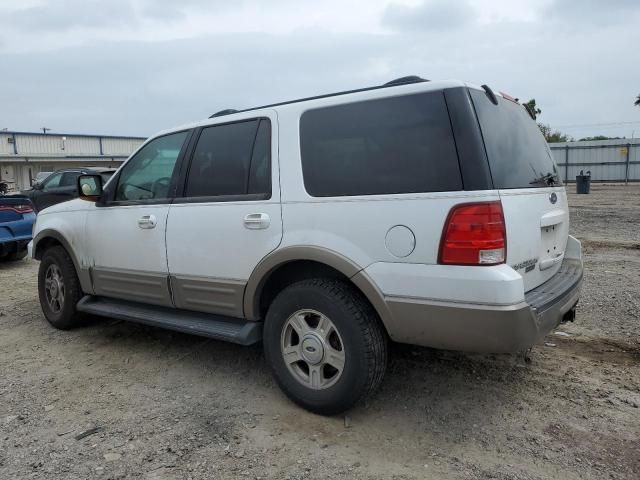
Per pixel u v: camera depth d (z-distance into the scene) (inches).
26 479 107.3
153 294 165.0
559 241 145.9
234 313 144.4
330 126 129.3
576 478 104.0
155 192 166.4
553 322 120.0
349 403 124.6
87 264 186.7
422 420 128.1
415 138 116.6
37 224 211.3
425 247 111.8
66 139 1737.2
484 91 123.9
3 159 1552.7
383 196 117.6
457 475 106.0
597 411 129.6
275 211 133.5
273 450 116.4
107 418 132.5
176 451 116.4
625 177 1254.3
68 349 184.7
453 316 109.5
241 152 145.3
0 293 275.6
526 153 133.6
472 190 108.0
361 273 119.0
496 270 106.4
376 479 105.5
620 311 205.9
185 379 155.6
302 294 128.3
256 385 150.1
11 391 149.9
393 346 168.2
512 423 125.4
